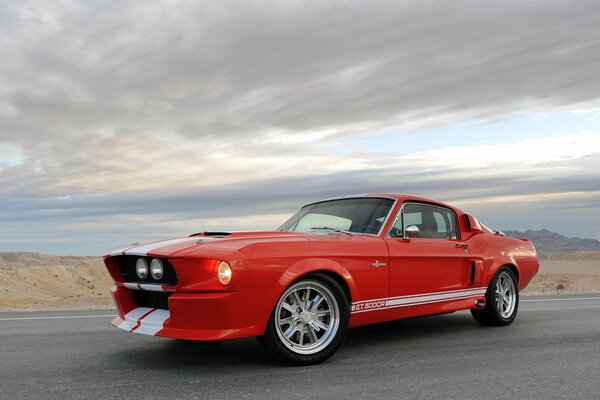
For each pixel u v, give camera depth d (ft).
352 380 12.09
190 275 12.56
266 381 12.01
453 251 17.93
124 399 10.69
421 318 22.04
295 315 13.58
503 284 20.52
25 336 18.25
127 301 14.57
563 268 115.55
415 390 11.27
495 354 14.94
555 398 10.71
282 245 13.58
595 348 15.84
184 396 10.87
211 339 12.16
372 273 15.21
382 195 17.80
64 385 11.80
